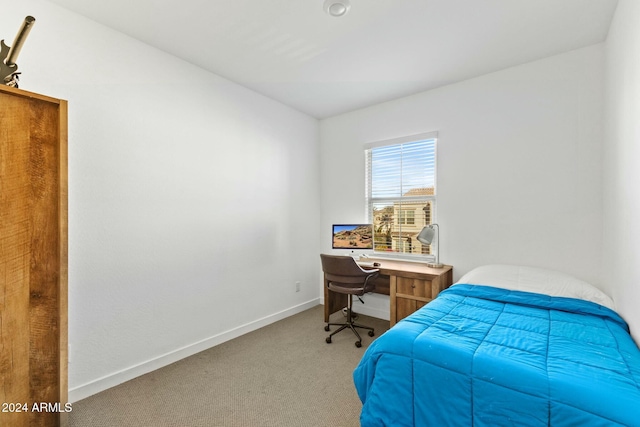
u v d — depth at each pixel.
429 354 1.40
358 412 1.84
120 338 2.14
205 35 2.21
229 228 2.90
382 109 3.50
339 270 2.90
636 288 1.49
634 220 1.51
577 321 1.73
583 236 2.37
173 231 2.46
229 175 2.91
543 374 1.17
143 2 1.85
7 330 1.36
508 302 2.07
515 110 2.67
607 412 1.00
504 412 1.17
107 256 2.08
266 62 2.59
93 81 2.02
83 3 1.86
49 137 1.46
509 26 2.09
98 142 2.04
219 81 2.83
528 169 2.61
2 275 1.34
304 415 1.81
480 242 2.85
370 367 1.55
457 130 2.98
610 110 2.05
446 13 1.96
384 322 3.38
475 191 2.88
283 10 1.94
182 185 2.52
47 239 1.46
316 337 2.94
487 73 2.80
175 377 2.21
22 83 1.74
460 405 1.27
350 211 3.79
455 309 1.94
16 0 1.74
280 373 2.27
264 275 3.27
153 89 2.34
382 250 3.56
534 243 2.58
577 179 2.40
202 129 2.68
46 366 1.46
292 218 3.63
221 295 2.82
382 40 2.27
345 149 3.83
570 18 2.01
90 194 2.00
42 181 1.44
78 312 1.95
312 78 2.89
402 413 1.39
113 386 2.09
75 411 1.83
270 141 3.35
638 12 1.43
